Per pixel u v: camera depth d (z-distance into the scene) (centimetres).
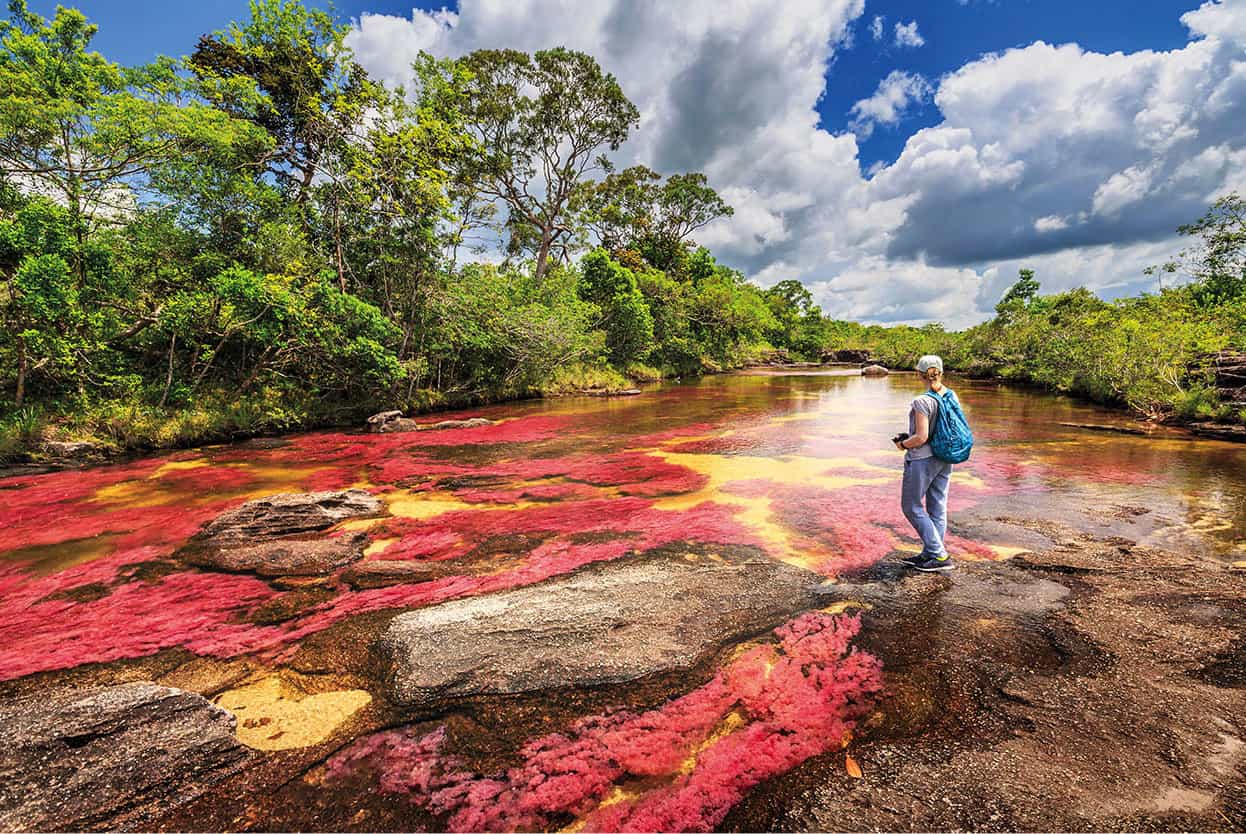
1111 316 1838
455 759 231
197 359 1288
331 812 204
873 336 6456
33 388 1059
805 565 445
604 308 2919
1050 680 274
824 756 226
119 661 325
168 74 1320
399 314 1703
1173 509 584
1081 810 190
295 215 1562
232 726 254
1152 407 1329
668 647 312
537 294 2412
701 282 4341
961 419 409
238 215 1363
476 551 506
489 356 2019
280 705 276
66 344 1008
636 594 379
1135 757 217
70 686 301
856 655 304
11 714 250
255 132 1451
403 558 491
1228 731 230
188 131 1227
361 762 231
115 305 1146
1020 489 675
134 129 1162
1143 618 334
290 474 859
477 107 3083
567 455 981
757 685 278
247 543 534
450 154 1945
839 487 712
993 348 3042
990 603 363
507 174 3306
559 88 3170
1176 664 284
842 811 195
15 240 945
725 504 642
